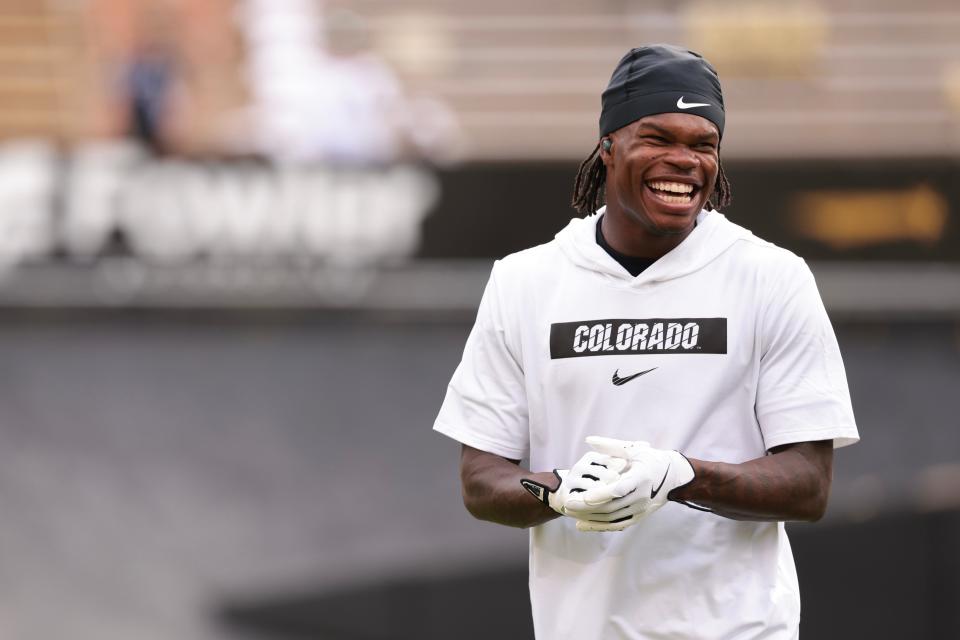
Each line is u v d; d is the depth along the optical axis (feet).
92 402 96.89
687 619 28.55
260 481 93.20
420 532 90.33
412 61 118.32
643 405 28.32
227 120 111.04
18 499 92.27
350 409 97.04
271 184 104.42
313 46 115.75
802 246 103.96
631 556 28.78
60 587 88.79
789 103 117.39
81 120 111.96
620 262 28.91
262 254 103.60
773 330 28.19
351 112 112.57
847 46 119.44
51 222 103.30
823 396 27.84
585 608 29.19
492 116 116.98
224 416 96.48
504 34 119.75
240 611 88.33
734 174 104.12
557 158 104.88
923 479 87.30
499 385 29.96
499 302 29.84
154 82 108.58
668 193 27.35
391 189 104.32
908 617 76.74
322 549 90.22
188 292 103.04
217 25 113.50
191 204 103.86
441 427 30.40
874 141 110.63
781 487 27.12
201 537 90.79
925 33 119.24
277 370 99.81
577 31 120.26
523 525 28.81
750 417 28.60
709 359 28.14
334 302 103.14
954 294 102.06
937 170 103.19
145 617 87.81
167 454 94.38
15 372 98.84
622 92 27.61
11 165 103.60
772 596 28.78
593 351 28.58
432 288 103.30
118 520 91.66
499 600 82.48
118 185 103.76
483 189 104.42
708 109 27.22
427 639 83.61
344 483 93.25
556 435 29.17
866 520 77.00
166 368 99.86
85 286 102.83
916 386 97.25
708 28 120.06
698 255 28.50
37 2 114.01
